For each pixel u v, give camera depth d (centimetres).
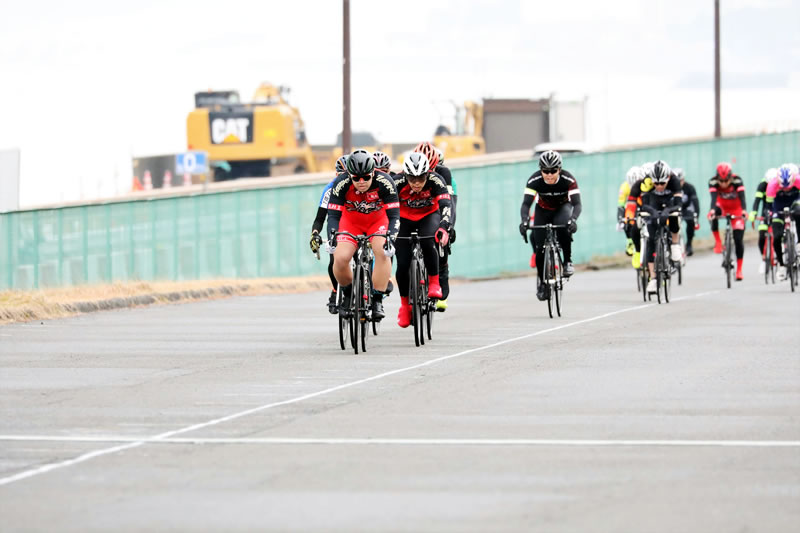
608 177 10975
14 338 4875
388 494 2217
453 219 4778
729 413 3033
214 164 15112
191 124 15075
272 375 3747
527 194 5428
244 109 15062
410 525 2009
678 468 2416
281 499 2188
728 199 7462
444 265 4891
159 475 2389
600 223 10850
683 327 5003
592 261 10344
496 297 6812
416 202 4453
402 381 3588
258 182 14625
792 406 3131
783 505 2123
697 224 8062
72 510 2123
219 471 2417
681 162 12225
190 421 2978
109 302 6262
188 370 3884
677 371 3756
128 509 2127
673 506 2117
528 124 18225
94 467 2467
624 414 3022
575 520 2030
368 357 4150
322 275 8756
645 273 6216
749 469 2405
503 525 2003
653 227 6125
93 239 7194
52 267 6944
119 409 3158
